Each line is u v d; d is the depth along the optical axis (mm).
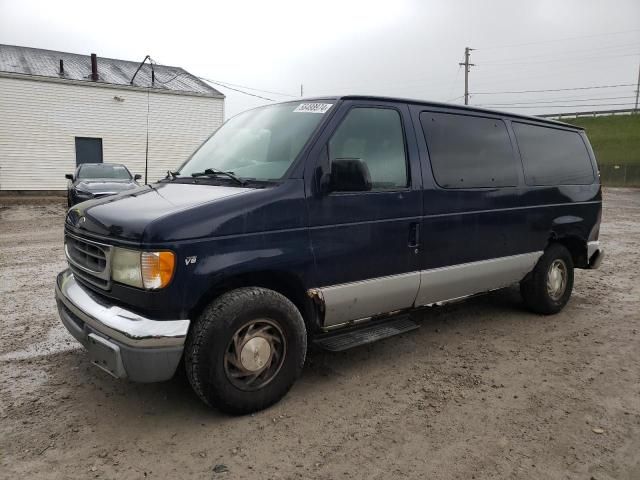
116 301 3205
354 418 3404
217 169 4047
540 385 3938
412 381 3984
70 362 4227
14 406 3494
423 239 4211
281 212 3400
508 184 4973
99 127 25141
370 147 3936
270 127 4078
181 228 3029
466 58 46969
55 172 24516
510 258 5020
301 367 3611
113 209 3398
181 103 27078
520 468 2881
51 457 2914
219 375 3189
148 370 3018
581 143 6125
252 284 3479
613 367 4305
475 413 3490
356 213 3766
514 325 5383
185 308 3062
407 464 2902
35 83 23469
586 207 5934
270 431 3227
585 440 3178
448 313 5789
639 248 10523
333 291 3684
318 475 2789
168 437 3141
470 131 4719
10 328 5004
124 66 29141
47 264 7988
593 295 6691
